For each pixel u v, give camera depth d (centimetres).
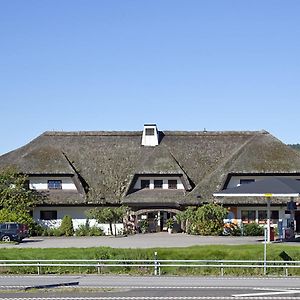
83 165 6950
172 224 6322
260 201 6134
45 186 6588
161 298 2553
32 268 3581
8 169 6444
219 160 7031
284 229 5225
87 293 2705
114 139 7312
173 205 6366
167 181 6619
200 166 6944
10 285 2997
